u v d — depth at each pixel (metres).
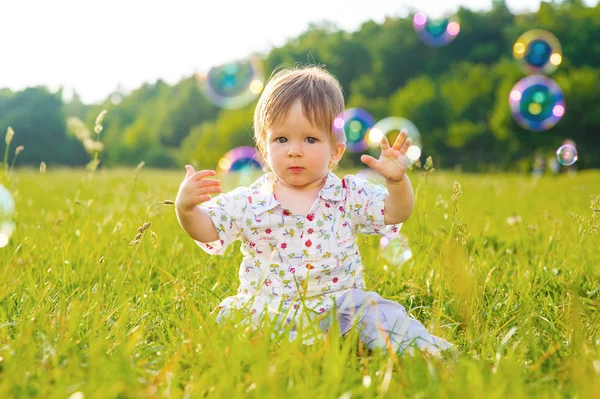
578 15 44.22
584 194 7.85
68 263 2.64
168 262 3.09
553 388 1.57
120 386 1.41
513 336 2.08
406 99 47.12
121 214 4.20
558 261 2.93
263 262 2.25
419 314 2.41
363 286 2.37
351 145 3.71
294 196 2.30
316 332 1.81
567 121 38.56
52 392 1.44
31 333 1.79
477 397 1.41
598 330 2.09
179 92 73.06
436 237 3.10
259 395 1.41
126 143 64.75
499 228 4.34
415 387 1.53
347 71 57.78
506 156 40.41
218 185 2.09
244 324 1.85
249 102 52.09
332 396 1.42
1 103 63.50
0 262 2.63
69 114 65.81
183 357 1.75
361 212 2.30
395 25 55.59
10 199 3.05
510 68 43.41
